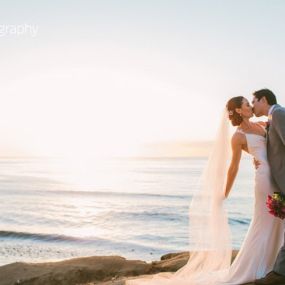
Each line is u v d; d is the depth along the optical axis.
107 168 93.00
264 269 5.41
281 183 5.21
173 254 9.38
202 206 5.87
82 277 7.63
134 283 6.00
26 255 17.70
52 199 39.50
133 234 22.25
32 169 102.25
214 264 5.88
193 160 128.88
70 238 21.12
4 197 42.00
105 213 29.67
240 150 5.54
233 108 5.52
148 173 70.62
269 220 5.43
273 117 5.16
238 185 41.41
